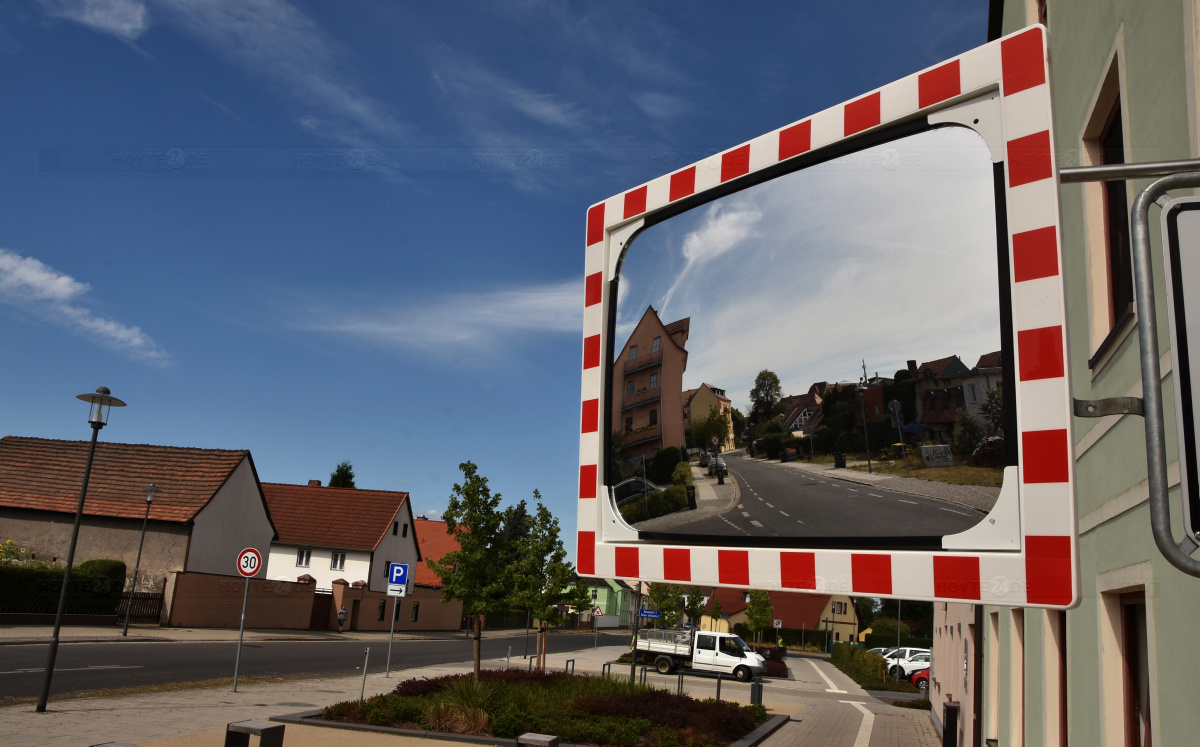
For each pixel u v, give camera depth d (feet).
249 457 119.44
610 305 6.52
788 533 5.03
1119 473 13.10
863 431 4.83
